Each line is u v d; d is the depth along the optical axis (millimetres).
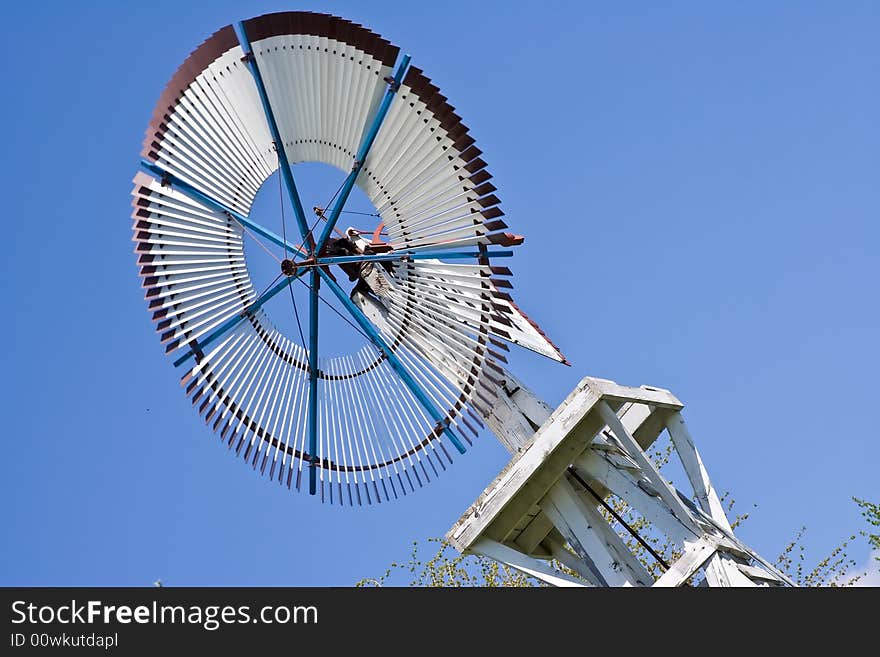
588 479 14062
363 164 13633
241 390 14094
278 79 13555
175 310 13633
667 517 12414
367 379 14414
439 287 13625
